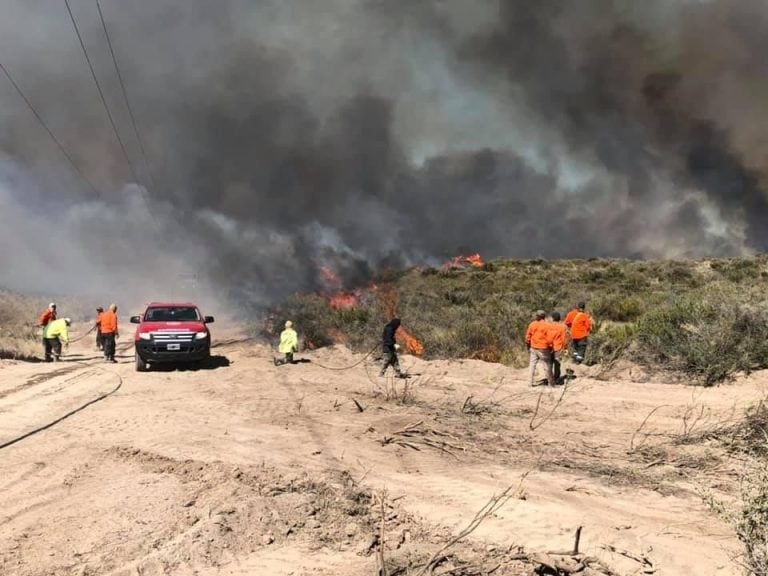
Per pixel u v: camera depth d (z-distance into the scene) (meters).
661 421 9.11
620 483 6.30
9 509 5.73
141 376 14.54
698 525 5.15
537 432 8.55
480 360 16.22
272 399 11.14
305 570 4.32
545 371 13.23
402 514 5.35
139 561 4.50
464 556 4.46
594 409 10.04
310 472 6.53
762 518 3.99
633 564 4.38
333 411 10.02
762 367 12.38
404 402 10.76
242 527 5.01
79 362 17.81
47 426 9.11
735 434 7.84
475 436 8.30
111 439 8.27
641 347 14.30
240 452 7.42
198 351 15.42
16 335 22.69
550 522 5.11
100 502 5.83
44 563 4.55
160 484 6.34
